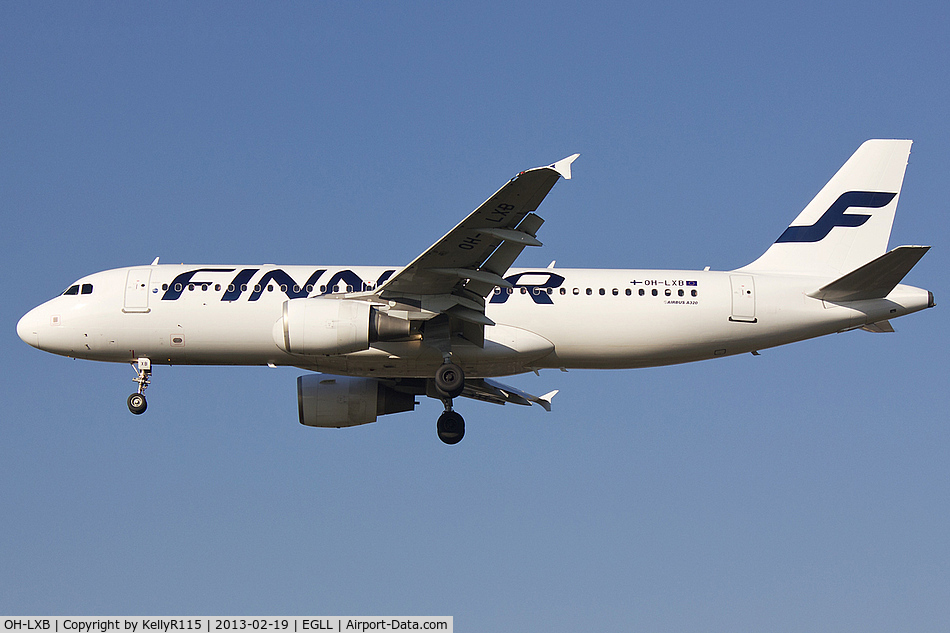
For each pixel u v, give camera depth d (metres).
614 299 108.81
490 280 96.00
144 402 109.44
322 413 115.94
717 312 109.44
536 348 107.94
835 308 110.75
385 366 107.75
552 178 86.44
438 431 113.31
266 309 106.44
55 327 107.94
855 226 116.75
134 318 107.12
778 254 116.88
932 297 111.44
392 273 108.38
